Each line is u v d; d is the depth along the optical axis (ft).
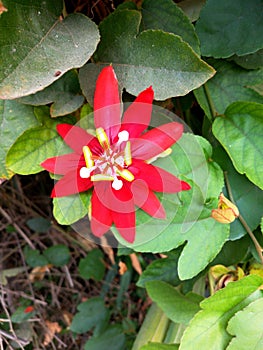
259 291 0.99
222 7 0.99
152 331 1.32
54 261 1.50
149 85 0.91
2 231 1.54
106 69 0.83
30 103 0.91
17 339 1.31
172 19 0.97
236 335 0.96
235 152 0.99
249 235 1.10
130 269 1.53
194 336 0.98
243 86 1.06
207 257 1.01
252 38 0.99
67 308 1.57
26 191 1.50
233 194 1.06
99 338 1.48
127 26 0.90
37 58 0.83
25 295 1.44
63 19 0.89
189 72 0.89
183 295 1.20
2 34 0.80
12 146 0.89
